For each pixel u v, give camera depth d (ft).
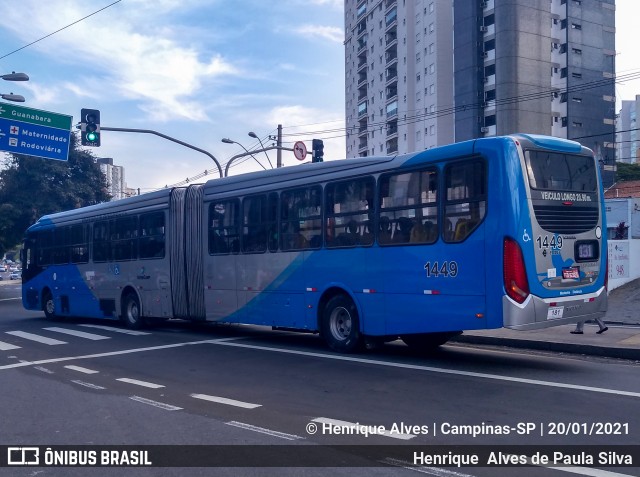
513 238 31.04
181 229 52.95
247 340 48.67
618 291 70.03
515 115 174.81
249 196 46.85
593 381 30.45
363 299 38.32
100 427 24.82
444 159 34.09
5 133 83.97
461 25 185.37
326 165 41.27
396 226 36.45
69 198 144.77
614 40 190.08
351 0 256.93
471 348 42.37
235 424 24.52
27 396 30.68
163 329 57.72
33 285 73.77
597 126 185.16
